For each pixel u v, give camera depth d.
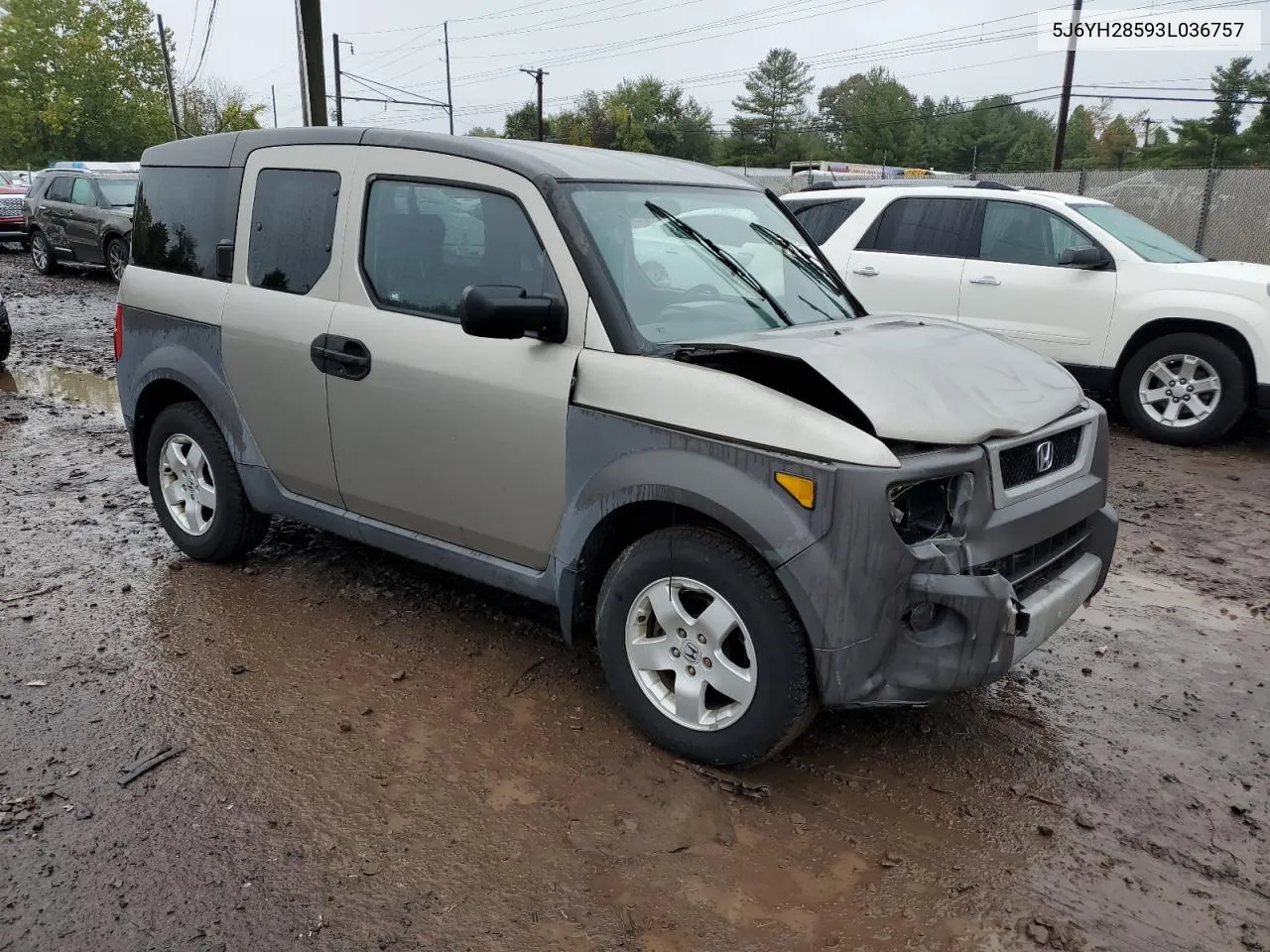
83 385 9.87
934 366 3.33
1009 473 3.23
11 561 5.12
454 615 4.57
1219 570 5.49
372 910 2.73
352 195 4.11
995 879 2.93
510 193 3.64
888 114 83.38
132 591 4.77
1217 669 4.33
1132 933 2.73
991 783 3.40
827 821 3.17
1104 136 73.50
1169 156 64.88
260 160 4.48
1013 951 2.65
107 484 6.53
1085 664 4.34
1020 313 8.53
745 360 3.41
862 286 9.23
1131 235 8.51
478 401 3.65
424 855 2.96
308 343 4.18
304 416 4.27
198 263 4.73
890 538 2.90
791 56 88.44
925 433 2.97
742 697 3.21
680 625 3.33
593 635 4.22
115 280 19.08
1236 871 3.00
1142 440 8.32
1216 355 7.80
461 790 3.27
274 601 4.69
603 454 3.35
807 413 2.98
